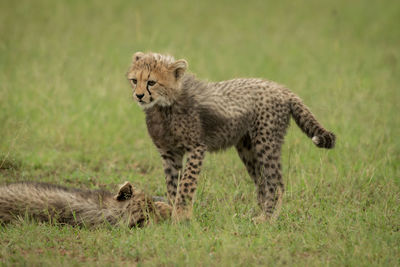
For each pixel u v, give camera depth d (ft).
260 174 34.06
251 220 30.14
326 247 25.63
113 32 79.66
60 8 93.76
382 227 28.37
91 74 58.70
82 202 29.76
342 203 32.73
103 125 49.08
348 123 46.60
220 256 24.29
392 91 56.29
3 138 43.42
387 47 80.48
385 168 38.75
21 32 76.69
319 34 87.04
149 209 29.32
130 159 42.98
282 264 23.66
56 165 41.06
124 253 24.85
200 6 105.09
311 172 37.24
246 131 33.53
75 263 23.22
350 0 112.98
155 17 93.25
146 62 30.63
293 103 33.40
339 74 58.23
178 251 24.75
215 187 35.17
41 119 48.75
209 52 72.69
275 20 97.86
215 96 32.48
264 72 62.90
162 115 31.48
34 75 57.41
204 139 32.12
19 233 26.91
